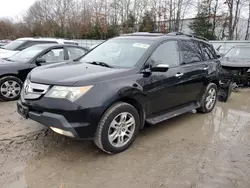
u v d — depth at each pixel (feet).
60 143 11.79
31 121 14.42
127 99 11.39
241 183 9.25
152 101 12.39
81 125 9.65
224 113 17.97
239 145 12.49
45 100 9.85
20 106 11.03
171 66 13.67
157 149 11.66
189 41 15.87
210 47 18.26
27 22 148.15
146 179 9.28
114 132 10.77
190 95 15.39
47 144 11.64
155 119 12.88
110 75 10.70
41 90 10.15
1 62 19.33
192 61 15.53
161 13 107.24
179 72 13.93
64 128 9.53
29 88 10.70
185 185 9.01
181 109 14.97
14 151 10.86
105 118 10.25
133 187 8.80
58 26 129.18
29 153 10.75
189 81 14.83
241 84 27.40
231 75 26.66
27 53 21.22
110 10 123.44
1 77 18.24
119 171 9.71
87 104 9.62
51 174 9.32
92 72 10.89
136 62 12.03
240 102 21.61
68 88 9.66
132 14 119.24
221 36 99.96
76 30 118.01
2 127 13.44
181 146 12.09
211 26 99.50
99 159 10.52
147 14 110.42
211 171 9.96
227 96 21.33
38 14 145.69
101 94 9.98
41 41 33.83
